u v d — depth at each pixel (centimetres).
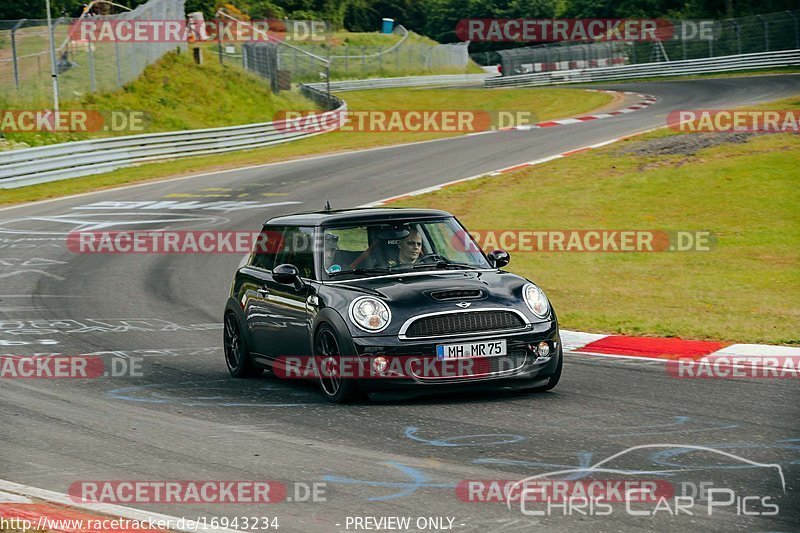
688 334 3862
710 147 9156
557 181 8581
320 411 2734
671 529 1681
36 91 13150
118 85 14375
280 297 3123
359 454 2247
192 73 15838
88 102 13650
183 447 2372
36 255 6700
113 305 5084
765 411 2567
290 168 10981
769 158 8400
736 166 8275
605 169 8838
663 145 9606
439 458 2184
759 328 3931
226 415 2730
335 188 9381
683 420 2486
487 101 18562
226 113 15312
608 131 11675
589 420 2508
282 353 3130
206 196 9294
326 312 2827
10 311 4900
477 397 2855
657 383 2986
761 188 7562
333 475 2080
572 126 12775
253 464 2194
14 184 10081
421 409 2705
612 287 5200
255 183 10000
